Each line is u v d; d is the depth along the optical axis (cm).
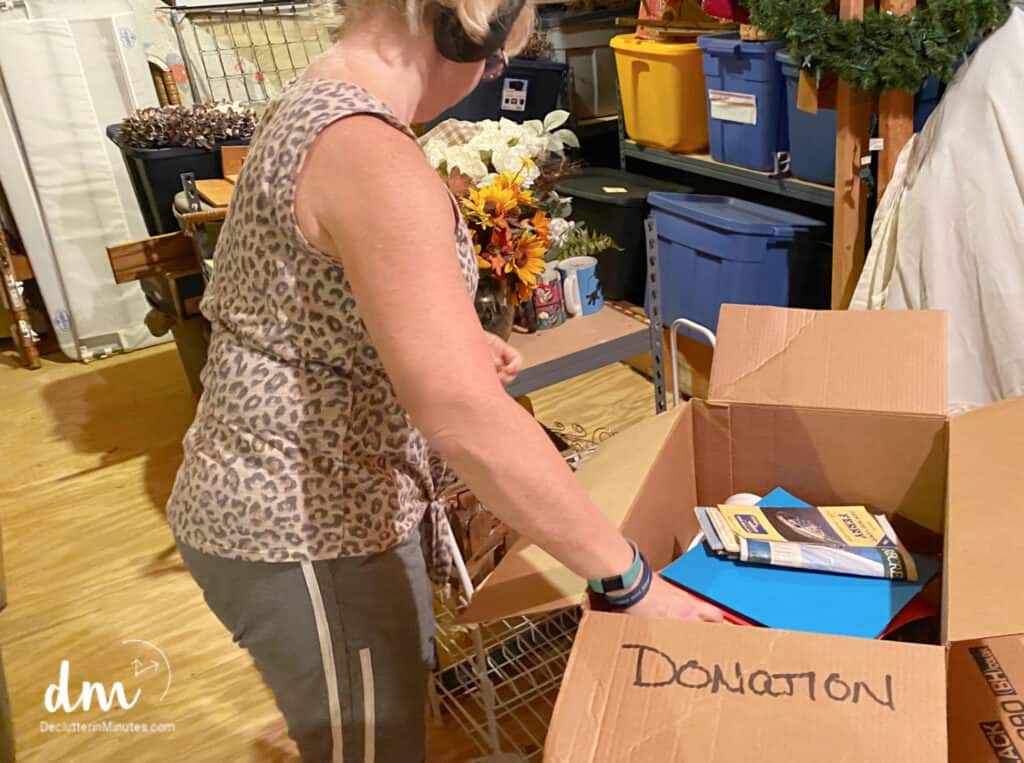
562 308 193
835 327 117
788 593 104
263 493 94
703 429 124
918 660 69
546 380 177
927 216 206
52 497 273
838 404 114
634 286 296
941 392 109
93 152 348
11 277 357
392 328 75
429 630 110
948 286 207
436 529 112
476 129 183
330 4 90
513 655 177
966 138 199
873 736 66
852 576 106
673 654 74
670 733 69
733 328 123
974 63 201
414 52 87
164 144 274
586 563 81
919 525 117
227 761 172
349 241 78
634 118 298
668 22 274
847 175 223
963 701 81
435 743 166
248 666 198
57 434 312
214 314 98
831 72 217
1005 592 71
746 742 68
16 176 343
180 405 327
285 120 84
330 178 79
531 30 93
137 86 348
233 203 91
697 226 260
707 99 268
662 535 114
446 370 73
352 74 87
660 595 84
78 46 336
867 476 117
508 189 161
